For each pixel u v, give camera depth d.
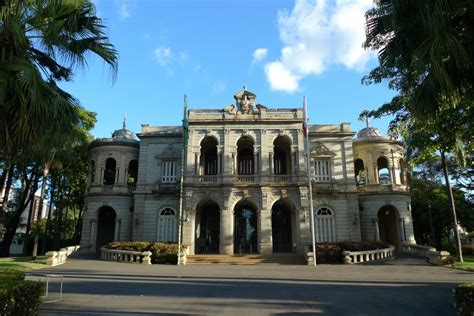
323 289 16.72
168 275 22.61
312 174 39.56
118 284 18.27
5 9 9.68
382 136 41.38
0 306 7.48
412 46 10.76
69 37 11.34
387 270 24.95
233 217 37.47
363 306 12.73
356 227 38.19
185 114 35.34
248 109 39.38
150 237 38.88
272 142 38.56
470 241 59.72
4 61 9.99
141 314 11.30
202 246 38.97
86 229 39.75
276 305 12.91
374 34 12.02
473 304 9.21
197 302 13.38
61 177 43.75
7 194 35.06
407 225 38.50
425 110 10.57
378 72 18.72
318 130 41.19
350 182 39.50
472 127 14.55
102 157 41.47
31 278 20.09
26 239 41.44
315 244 32.91
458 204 47.28
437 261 27.72
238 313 11.58
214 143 41.19
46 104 9.87
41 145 10.70
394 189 39.06
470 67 9.91
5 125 9.73
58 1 10.41
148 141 41.66
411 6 9.70
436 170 41.69
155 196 39.75
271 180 37.47
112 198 40.03
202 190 37.25
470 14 9.61
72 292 15.56
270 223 36.00
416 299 13.98
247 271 25.12
